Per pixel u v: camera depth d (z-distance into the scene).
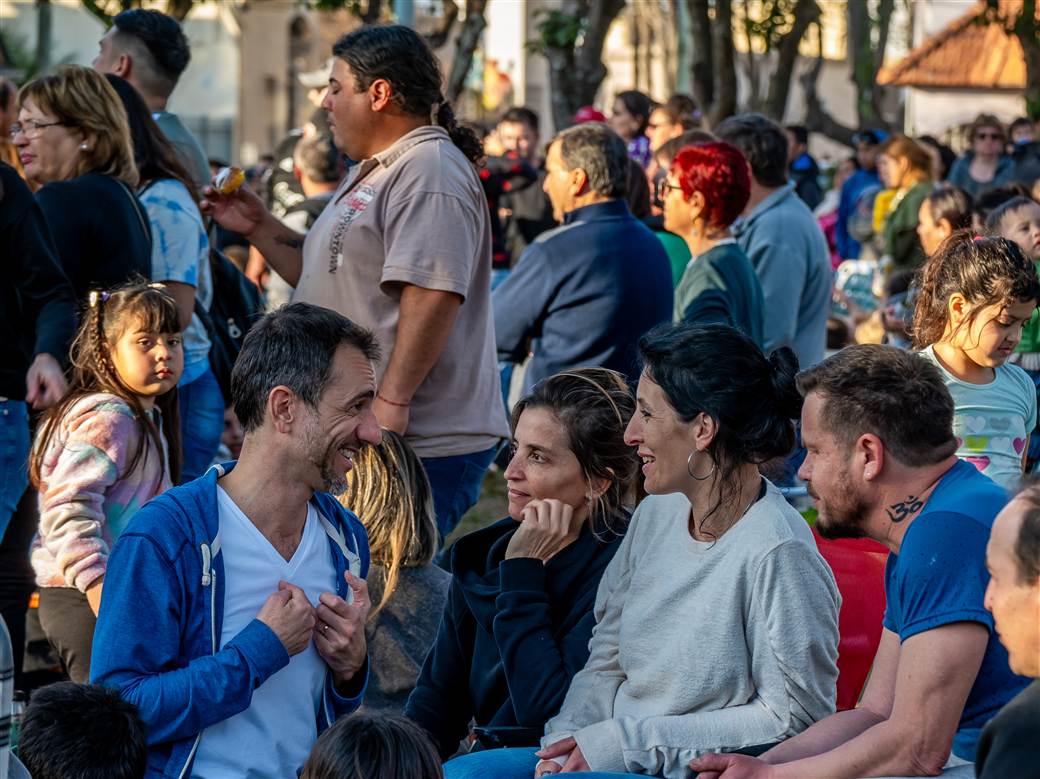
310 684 3.79
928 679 3.33
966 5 36.69
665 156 7.62
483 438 5.76
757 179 7.25
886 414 3.42
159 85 6.70
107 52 6.65
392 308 5.47
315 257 5.59
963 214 7.93
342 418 3.64
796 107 49.47
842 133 30.58
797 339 7.34
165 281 5.95
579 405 4.19
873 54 33.59
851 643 4.16
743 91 34.34
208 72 32.53
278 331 3.65
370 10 16.22
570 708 3.97
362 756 3.38
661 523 3.93
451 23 15.30
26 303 5.57
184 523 3.62
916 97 33.94
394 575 4.66
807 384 3.54
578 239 6.38
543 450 4.19
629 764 3.70
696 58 15.99
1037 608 2.65
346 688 3.90
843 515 3.51
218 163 16.94
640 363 4.18
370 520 4.64
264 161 19.39
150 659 3.56
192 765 3.60
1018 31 18.12
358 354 3.68
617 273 6.32
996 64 33.41
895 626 3.65
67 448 4.90
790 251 7.07
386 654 4.71
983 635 3.31
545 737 3.91
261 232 6.03
